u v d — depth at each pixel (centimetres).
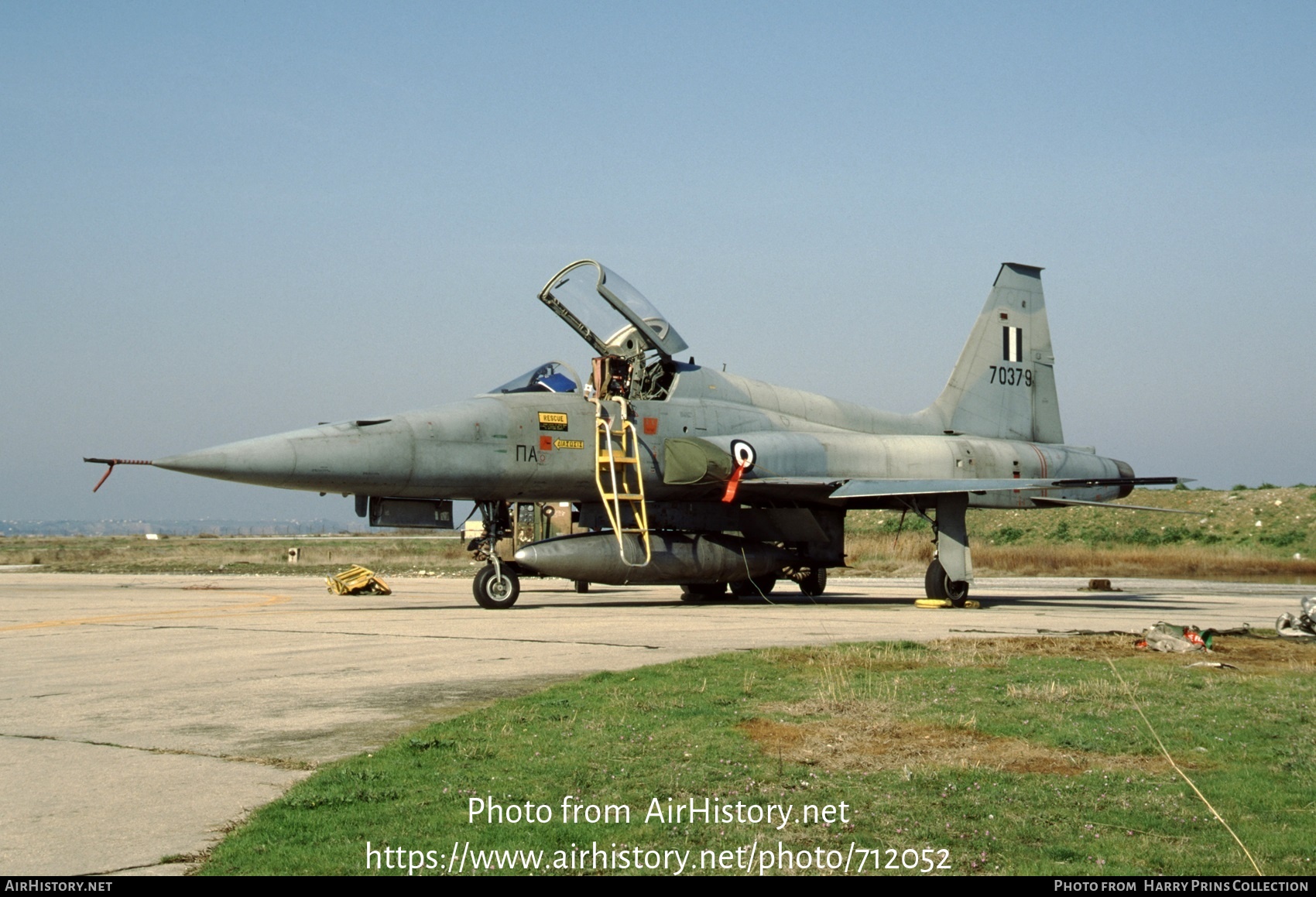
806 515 2116
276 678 982
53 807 554
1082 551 4325
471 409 1794
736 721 768
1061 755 686
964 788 607
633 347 1961
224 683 955
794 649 1184
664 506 1997
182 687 930
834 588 2756
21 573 3953
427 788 593
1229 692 914
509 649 1199
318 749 689
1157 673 1011
